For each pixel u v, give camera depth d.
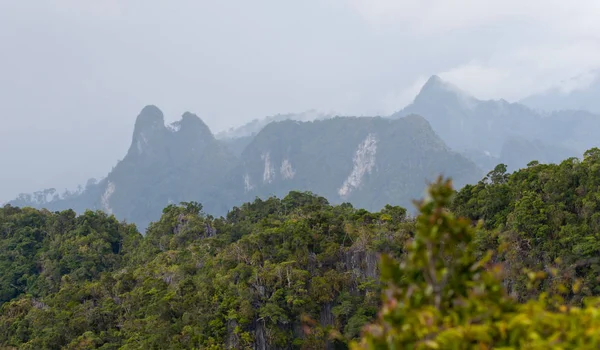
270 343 49.66
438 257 6.21
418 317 5.61
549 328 5.51
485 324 5.61
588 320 5.39
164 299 54.41
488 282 5.98
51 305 67.44
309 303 51.62
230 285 53.88
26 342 59.03
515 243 49.44
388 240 58.81
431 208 6.14
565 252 45.53
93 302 65.75
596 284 39.31
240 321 49.44
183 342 48.97
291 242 60.72
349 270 58.22
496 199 58.59
